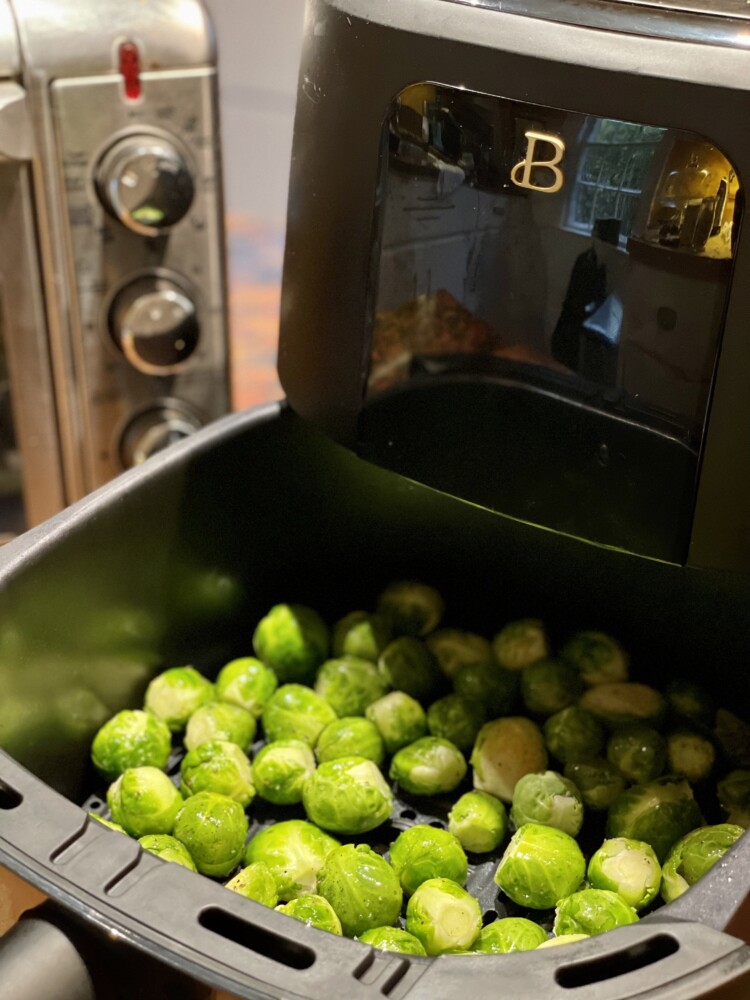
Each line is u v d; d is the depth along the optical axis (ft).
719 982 2.01
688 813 3.36
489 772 3.55
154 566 3.57
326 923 2.89
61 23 4.30
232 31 7.54
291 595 4.12
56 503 5.20
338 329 3.28
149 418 5.10
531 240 2.89
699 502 2.90
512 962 2.08
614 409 2.96
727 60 2.50
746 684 3.71
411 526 4.03
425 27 2.79
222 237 4.89
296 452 3.83
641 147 2.64
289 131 7.90
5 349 4.91
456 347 3.14
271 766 3.49
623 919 2.93
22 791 2.39
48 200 4.52
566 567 3.87
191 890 2.22
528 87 2.69
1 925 2.42
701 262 2.68
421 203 3.01
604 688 3.77
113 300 4.81
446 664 3.97
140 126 4.54
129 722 3.50
